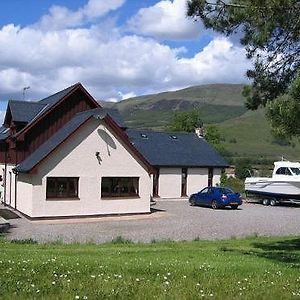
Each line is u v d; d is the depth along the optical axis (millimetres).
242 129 181750
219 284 10094
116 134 31375
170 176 45656
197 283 10078
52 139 31828
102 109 31656
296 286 10078
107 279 10164
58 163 29734
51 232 24172
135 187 32188
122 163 31609
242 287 9805
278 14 13250
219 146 72812
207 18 14492
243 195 47000
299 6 13211
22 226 26516
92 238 22203
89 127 30625
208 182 47688
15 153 33625
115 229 25422
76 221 28844
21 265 11906
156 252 16453
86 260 13508
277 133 13102
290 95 12812
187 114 75125
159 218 30297
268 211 35656
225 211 35000
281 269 12922
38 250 16516
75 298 8297
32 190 29141
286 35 13984
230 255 16141
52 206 29484
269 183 41188
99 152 30891
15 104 35094
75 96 33812
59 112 33375
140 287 9406
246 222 28703
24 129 32094
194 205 38875
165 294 8820
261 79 15484
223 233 24359
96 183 30781
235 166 63000
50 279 10094
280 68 15305
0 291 8766
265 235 23922
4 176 37719
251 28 14266
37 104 36000
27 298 8312
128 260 13883
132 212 31812
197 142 50281
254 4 13406
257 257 15773
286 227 26984
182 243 19891
